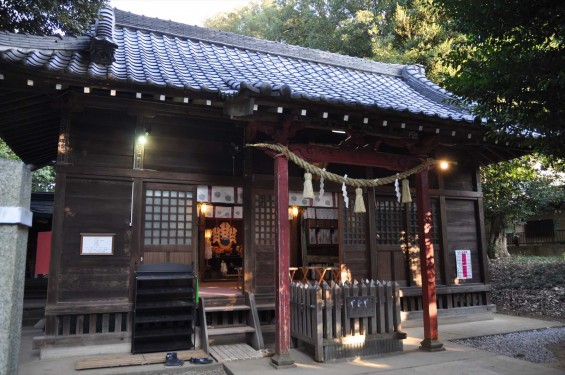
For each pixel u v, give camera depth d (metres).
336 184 8.30
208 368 5.64
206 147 7.34
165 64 7.27
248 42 9.70
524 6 4.48
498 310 10.91
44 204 12.05
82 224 6.29
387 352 6.17
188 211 7.04
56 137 8.77
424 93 9.95
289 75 8.62
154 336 6.18
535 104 4.72
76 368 5.30
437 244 9.11
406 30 16.83
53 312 5.91
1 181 2.80
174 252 6.85
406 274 8.70
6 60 4.77
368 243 8.39
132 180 6.65
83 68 5.54
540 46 5.20
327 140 8.02
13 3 9.73
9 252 2.77
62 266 6.10
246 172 7.43
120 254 6.43
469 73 5.21
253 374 5.23
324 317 5.94
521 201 15.48
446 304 8.94
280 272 5.76
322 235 12.41
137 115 6.62
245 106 5.34
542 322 8.86
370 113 5.92
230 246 14.17
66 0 10.63
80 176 6.33
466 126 6.62
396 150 9.02
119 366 5.50
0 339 2.68
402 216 8.88
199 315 6.72
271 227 7.50
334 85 8.38
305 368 5.48
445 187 9.46
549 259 16.92
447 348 6.59
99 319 6.25
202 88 5.73
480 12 4.79
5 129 7.79
